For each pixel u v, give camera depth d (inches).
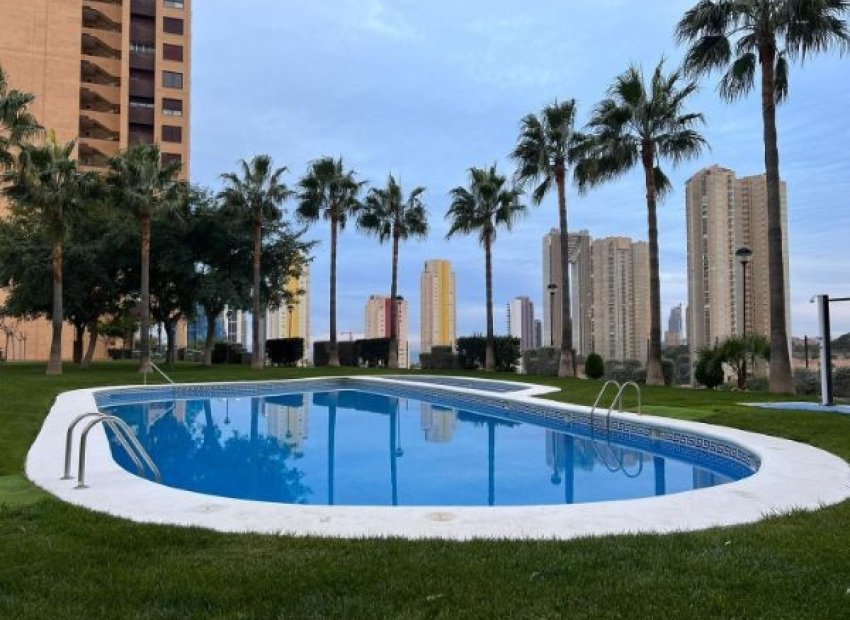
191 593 152.2
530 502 334.0
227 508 237.3
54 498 251.4
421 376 1130.0
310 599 148.4
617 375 1023.0
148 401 805.9
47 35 2539.4
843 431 404.5
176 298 1536.7
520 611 141.3
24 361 2095.2
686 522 218.5
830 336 553.6
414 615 139.1
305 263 1603.1
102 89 2748.5
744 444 382.6
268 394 950.4
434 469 426.0
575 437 557.0
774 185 711.7
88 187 1093.1
